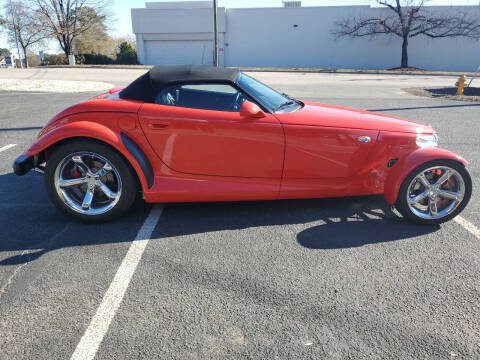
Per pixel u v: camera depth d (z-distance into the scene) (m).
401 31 32.56
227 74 3.45
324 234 3.21
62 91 12.76
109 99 3.34
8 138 6.44
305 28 34.22
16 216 3.52
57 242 3.05
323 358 1.93
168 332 2.10
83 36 42.19
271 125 3.20
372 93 13.53
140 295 2.41
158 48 35.88
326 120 3.32
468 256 2.89
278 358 1.93
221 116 3.20
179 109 3.22
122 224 3.37
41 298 2.37
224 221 3.44
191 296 2.40
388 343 2.03
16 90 12.86
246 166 3.31
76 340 2.04
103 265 2.74
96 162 3.33
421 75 25.66
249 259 2.82
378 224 3.41
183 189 3.32
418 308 2.31
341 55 34.78
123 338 2.06
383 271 2.69
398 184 3.24
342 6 33.31
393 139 3.32
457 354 1.96
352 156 3.33
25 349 1.97
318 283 2.54
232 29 34.72
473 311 2.28
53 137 3.15
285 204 3.82
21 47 45.72
